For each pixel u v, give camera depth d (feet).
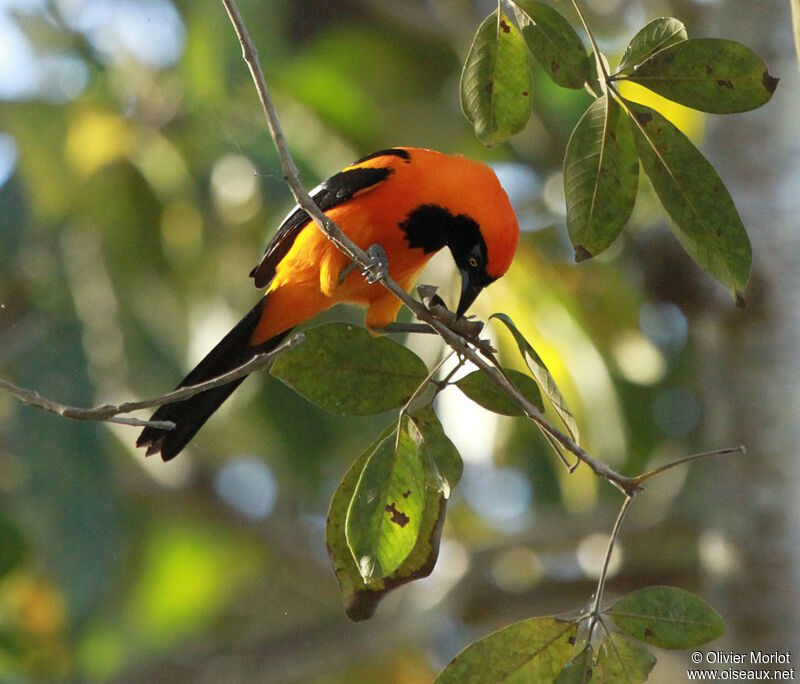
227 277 48.34
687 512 46.83
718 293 33.30
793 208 32.71
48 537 41.91
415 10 51.24
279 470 54.49
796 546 32.27
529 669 18.44
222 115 46.91
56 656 45.16
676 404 49.78
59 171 46.80
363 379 20.15
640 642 18.26
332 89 49.37
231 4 19.92
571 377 41.14
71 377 44.55
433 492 19.42
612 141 18.78
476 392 19.75
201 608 57.00
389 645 47.34
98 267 48.11
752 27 33.55
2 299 46.29
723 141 33.76
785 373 32.68
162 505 54.60
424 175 26.66
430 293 22.86
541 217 45.93
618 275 43.88
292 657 47.96
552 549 47.57
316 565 54.24
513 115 20.70
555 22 18.98
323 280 27.27
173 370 48.83
